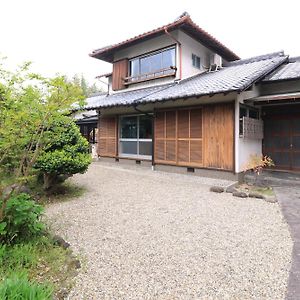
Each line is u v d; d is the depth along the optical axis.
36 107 2.95
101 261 3.02
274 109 8.87
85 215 4.68
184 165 8.60
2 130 2.76
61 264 2.92
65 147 5.68
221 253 3.21
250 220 4.41
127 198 5.83
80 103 3.27
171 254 3.19
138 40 11.05
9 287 2.00
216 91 6.54
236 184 7.15
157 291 2.46
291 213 4.77
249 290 2.46
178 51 10.09
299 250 3.28
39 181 6.27
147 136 10.27
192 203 5.44
